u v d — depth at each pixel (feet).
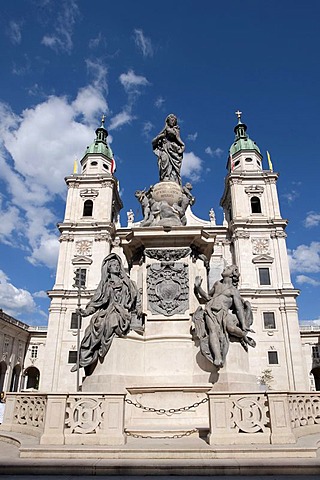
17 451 21.31
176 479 16.39
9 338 155.53
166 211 38.22
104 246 154.30
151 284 34.35
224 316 29.86
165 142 44.93
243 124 186.80
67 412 21.75
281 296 142.61
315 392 27.50
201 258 37.19
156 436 24.27
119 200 186.70
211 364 29.53
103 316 30.53
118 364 28.84
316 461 17.67
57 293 145.79
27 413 26.63
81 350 29.78
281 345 136.56
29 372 175.32
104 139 192.13
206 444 20.77
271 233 153.28
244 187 163.63
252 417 21.26
